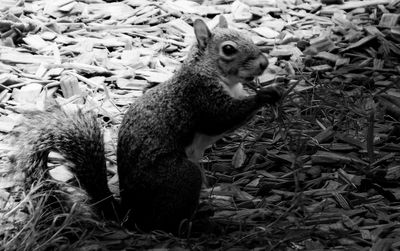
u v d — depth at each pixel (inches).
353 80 402.9
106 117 366.6
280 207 288.7
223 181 318.3
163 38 444.1
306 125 354.9
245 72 283.1
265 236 262.8
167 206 271.7
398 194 296.8
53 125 278.1
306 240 260.7
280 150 336.5
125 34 446.3
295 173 289.6
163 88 280.2
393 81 392.8
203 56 281.1
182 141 276.7
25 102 373.1
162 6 478.3
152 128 273.0
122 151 277.4
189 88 277.0
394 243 256.1
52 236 259.9
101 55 420.2
